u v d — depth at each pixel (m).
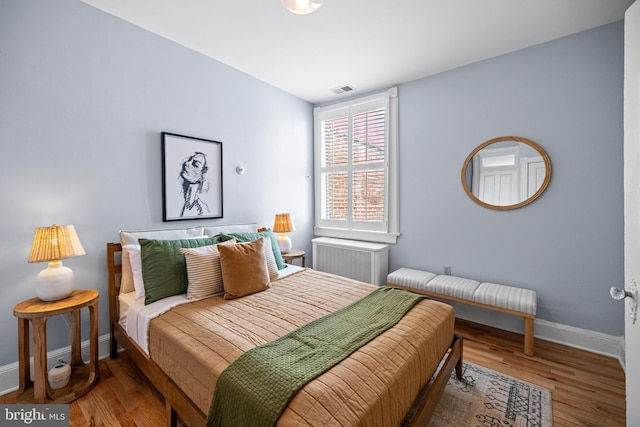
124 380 1.91
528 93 2.52
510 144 2.62
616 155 2.19
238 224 3.10
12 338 1.81
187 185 2.64
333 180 3.94
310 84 3.38
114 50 2.17
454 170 2.95
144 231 2.30
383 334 1.44
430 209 3.13
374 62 2.82
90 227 2.10
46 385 1.66
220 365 1.21
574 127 2.34
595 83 2.25
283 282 2.35
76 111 2.01
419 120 3.18
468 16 2.10
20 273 1.82
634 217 1.07
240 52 2.67
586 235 2.32
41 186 1.88
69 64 1.97
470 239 2.88
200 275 2.00
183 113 2.60
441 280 2.77
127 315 1.94
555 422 1.56
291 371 1.11
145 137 2.37
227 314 1.70
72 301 1.75
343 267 3.53
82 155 2.04
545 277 2.50
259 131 3.30
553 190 2.44
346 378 1.09
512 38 2.38
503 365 2.11
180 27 2.30
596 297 2.30
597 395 1.78
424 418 1.26
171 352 1.45
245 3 1.99
